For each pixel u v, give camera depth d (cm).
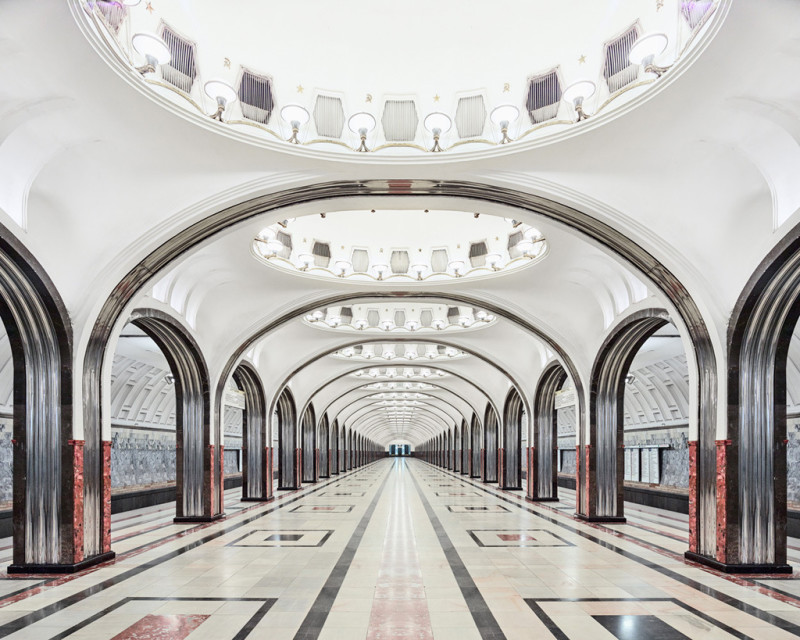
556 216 832
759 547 762
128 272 820
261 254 1088
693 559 822
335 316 1734
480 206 858
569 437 2475
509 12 703
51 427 783
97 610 584
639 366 1639
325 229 1270
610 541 991
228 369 1362
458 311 1773
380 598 621
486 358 1897
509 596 630
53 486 778
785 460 776
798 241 652
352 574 735
